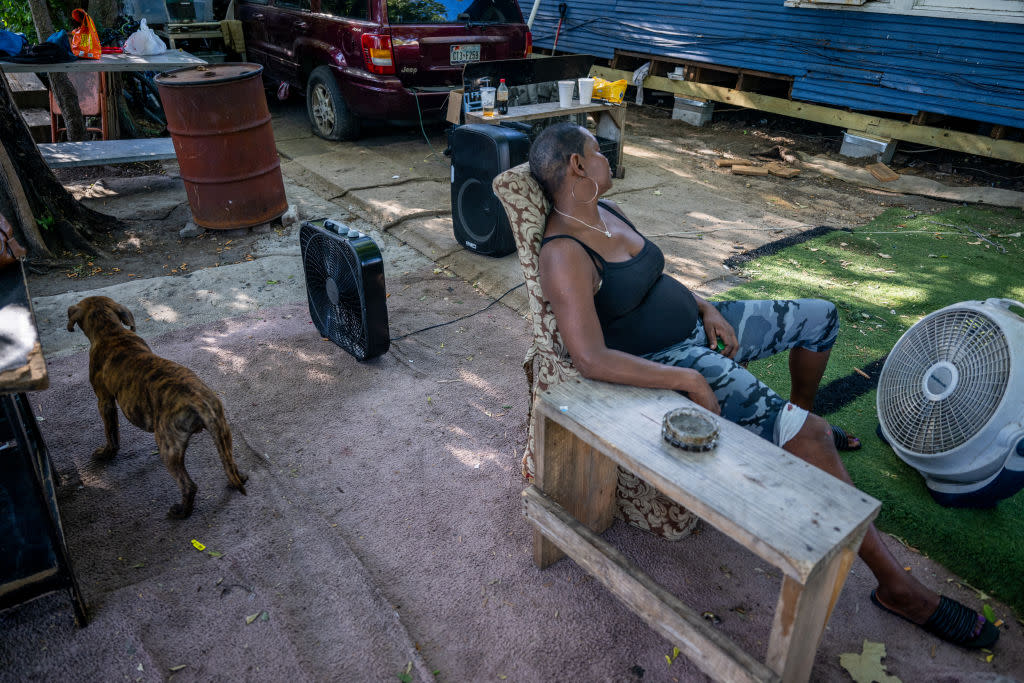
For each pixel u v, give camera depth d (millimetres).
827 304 2490
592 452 2180
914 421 2557
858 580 2248
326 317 3576
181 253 4758
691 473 1622
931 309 4027
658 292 2234
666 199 5914
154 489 2588
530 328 3857
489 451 2852
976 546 2314
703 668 1696
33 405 3068
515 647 2010
